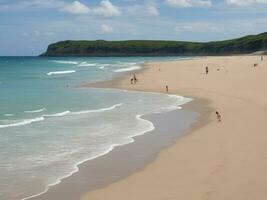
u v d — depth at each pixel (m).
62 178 18.12
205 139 24.70
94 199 15.54
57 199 15.62
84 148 23.25
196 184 16.56
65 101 42.56
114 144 24.17
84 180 17.81
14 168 19.56
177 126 29.12
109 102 41.62
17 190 16.62
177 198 15.12
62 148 23.23
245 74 62.16
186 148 22.83
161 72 75.88
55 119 32.00
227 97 41.94
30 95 47.84
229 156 20.31
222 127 27.81
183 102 40.78
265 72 63.31
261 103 36.56
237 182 16.41
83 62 156.00
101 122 30.75
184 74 69.06
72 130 27.97
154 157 21.33
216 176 17.33
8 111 35.84
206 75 64.88
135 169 19.33
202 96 44.09
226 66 81.81
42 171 19.11
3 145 23.78
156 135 26.42
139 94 48.00
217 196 15.07
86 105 39.59
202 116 32.78
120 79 66.56
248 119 29.89
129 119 31.88
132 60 173.50
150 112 35.22
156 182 17.22
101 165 20.05
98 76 75.06
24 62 167.12
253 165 18.48
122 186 16.92
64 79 70.44
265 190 15.40
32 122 30.69
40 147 23.42
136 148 23.22
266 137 23.84
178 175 18.00
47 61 179.25
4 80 69.69
